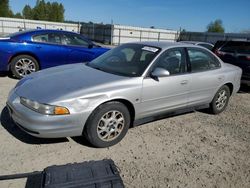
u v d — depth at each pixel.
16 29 49.62
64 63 7.87
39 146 3.75
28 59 7.40
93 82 3.83
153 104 4.32
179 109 4.85
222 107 5.80
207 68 5.26
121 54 4.79
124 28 47.34
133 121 4.22
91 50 8.20
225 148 4.23
